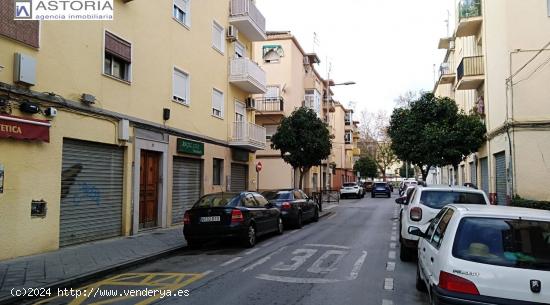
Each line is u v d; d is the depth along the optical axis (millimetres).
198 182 18469
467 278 4590
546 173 16547
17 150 9469
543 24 17156
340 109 64938
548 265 4543
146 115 14469
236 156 22266
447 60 37844
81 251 10484
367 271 8680
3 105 9062
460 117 22656
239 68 21484
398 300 6551
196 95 18156
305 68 41906
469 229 4980
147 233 14109
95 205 12172
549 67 16938
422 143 22781
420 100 23859
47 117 10258
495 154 19891
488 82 21078
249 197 13148
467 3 23203
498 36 19016
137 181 13812
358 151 73812
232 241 13219
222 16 20984
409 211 9680
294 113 24625
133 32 13844
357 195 43438
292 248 11773
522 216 5016
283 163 33625
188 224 11883
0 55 9125
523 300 4398
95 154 12172
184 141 16688
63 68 10844
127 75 13625
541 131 16734
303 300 6504
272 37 35719
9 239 9289
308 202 19000
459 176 33344
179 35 16781
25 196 9664
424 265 6168
